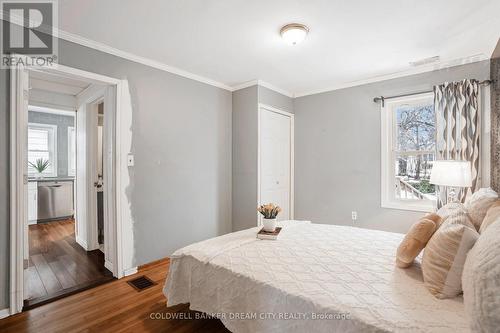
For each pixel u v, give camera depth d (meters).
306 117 4.04
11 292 1.93
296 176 4.14
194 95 3.32
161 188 2.96
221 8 1.94
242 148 3.70
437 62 2.90
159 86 2.95
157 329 1.79
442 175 2.45
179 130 3.14
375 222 3.39
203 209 3.42
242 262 1.61
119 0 1.83
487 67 2.65
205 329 1.79
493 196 1.68
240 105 3.72
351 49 2.61
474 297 0.83
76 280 2.51
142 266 2.77
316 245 1.89
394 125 3.34
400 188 3.29
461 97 2.70
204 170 3.44
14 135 1.95
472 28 2.20
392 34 2.32
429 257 1.27
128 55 2.67
